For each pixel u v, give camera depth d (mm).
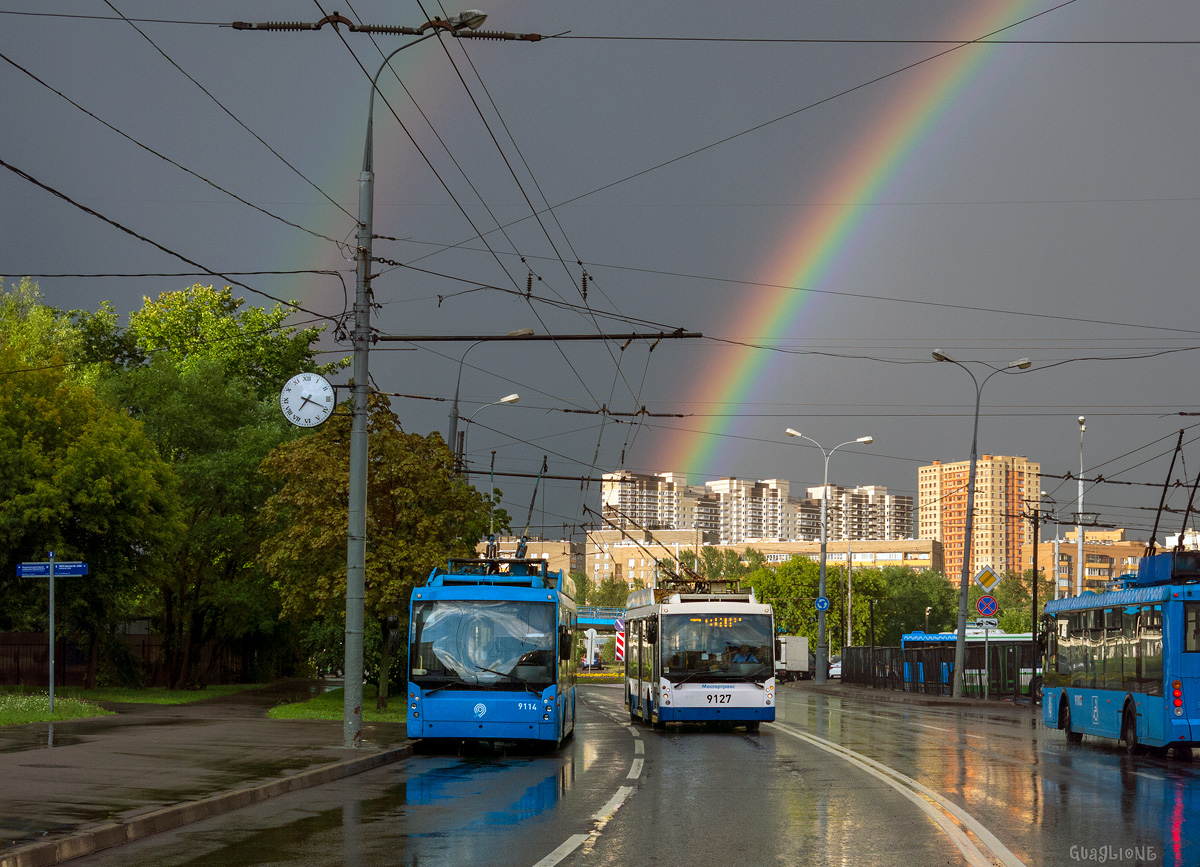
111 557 38219
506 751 22344
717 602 29188
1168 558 21656
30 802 12320
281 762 17203
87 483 36438
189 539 42594
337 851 10438
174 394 45438
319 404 21875
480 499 33250
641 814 13047
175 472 42438
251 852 10359
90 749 18219
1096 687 23484
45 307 46281
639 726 30906
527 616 21766
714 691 28359
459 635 21562
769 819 12609
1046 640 27031
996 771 18000
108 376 47094
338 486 30578
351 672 20594
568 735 25141
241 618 47062
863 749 22406
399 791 15359
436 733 21156
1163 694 20234
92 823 10898
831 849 10586
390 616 21469
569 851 10469
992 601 43844
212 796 13148
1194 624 20297
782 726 30141
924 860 10008
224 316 56969
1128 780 16672
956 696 44844
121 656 43875
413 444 32156
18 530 35594
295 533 30422
